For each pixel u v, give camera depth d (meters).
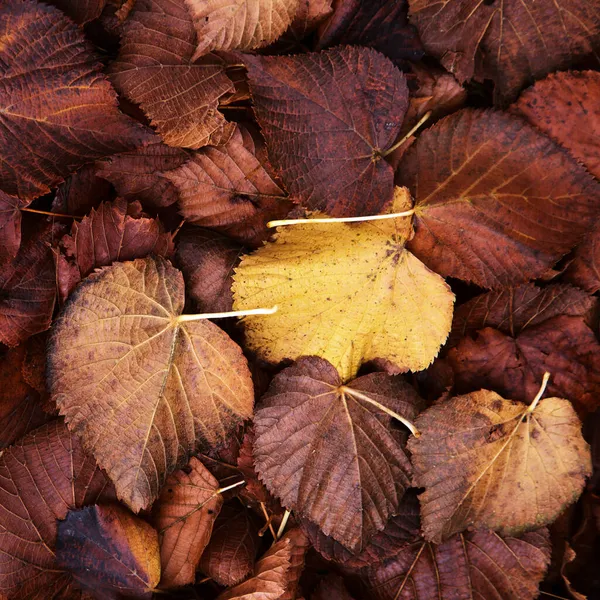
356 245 0.45
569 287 0.46
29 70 0.42
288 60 0.43
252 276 0.45
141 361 0.44
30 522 0.45
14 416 0.45
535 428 0.46
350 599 0.46
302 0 0.44
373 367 0.46
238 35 0.43
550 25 0.45
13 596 0.45
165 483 0.46
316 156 0.44
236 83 0.45
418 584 0.47
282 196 0.46
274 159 0.44
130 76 0.43
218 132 0.44
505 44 0.45
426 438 0.46
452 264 0.45
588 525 0.48
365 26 0.45
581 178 0.45
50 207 0.45
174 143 0.44
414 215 0.45
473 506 0.46
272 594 0.45
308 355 0.45
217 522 0.47
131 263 0.44
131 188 0.45
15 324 0.44
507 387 0.46
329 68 0.44
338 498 0.45
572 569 0.48
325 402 0.45
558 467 0.46
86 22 0.43
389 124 0.44
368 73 0.44
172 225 0.46
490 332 0.46
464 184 0.45
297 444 0.45
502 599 0.47
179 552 0.46
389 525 0.46
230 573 0.46
